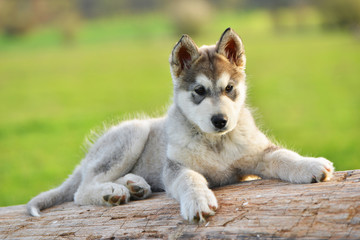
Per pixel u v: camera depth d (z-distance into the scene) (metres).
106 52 51.12
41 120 20.28
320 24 61.19
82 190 5.66
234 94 5.34
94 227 4.62
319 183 4.36
